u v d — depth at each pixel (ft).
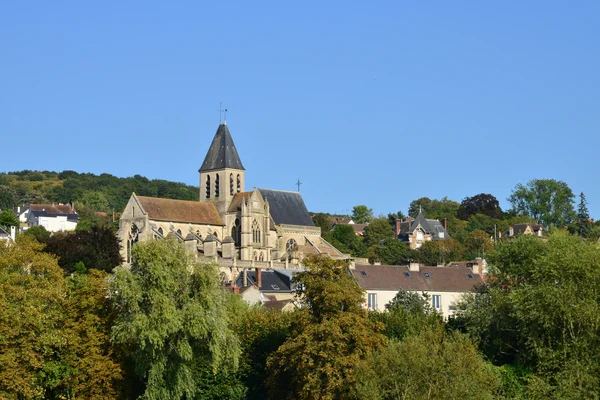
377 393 290.76
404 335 368.48
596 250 352.90
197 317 332.60
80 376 328.08
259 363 371.56
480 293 417.49
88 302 345.31
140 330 326.65
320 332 317.63
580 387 308.19
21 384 301.43
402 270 545.03
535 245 390.83
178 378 335.67
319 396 312.09
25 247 369.09
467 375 298.15
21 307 312.29
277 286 582.76
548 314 332.60
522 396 322.96
